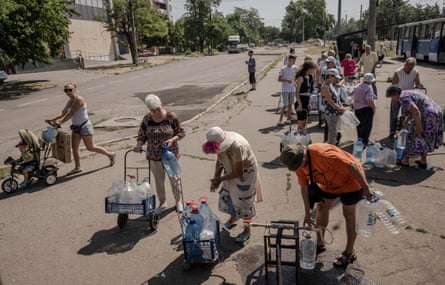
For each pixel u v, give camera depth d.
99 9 53.69
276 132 9.29
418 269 3.73
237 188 4.15
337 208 5.04
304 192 3.65
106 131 10.62
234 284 3.70
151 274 3.94
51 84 25.28
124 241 4.61
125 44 45.00
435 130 6.05
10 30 20.91
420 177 5.92
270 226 3.46
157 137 4.97
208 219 4.02
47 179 6.53
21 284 3.87
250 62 16.66
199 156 7.78
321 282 3.62
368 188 3.35
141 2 41.78
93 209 5.55
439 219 4.64
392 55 37.56
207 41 78.69
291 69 9.59
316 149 3.41
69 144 6.72
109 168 7.34
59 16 23.75
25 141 6.39
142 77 26.77
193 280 3.79
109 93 18.89
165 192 5.83
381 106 11.52
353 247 4.06
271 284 3.63
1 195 6.23
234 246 4.33
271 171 6.65
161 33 45.75
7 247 4.60
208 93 16.98
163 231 4.80
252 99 14.41
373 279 3.62
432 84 15.41
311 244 3.75
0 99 19.08
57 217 5.34
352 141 8.08
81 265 4.15
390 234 4.36
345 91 10.74
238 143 3.92
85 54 50.03
